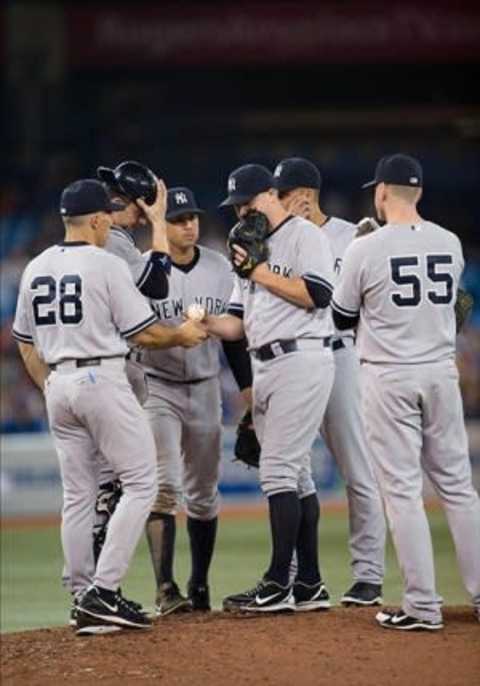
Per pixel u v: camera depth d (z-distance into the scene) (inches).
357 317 1252.5
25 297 1275.8
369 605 1365.7
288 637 1210.6
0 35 3860.7
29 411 3164.4
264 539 2321.6
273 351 1266.0
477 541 1243.8
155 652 1181.7
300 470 1296.8
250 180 1267.2
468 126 3629.4
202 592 1428.4
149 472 1243.2
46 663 1167.0
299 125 3750.0
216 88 4082.2
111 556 1228.5
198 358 1384.1
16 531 2522.1
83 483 1261.1
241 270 1259.2
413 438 1230.3
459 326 1286.9
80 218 1258.0
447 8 3799.2
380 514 1375.5
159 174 3912.4
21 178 3882.9
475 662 1138.0
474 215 3998.5
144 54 3841.0
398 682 1095.0
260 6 3823.8
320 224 1403.8
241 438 1370.6
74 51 3855.8
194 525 1424.7
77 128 3917.3
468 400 3292.3
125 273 1239.5
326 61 3831.2
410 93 4109.3
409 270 1222.9
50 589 1865.2
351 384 1369.3
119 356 1242.6
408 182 1244.5
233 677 1115.3
